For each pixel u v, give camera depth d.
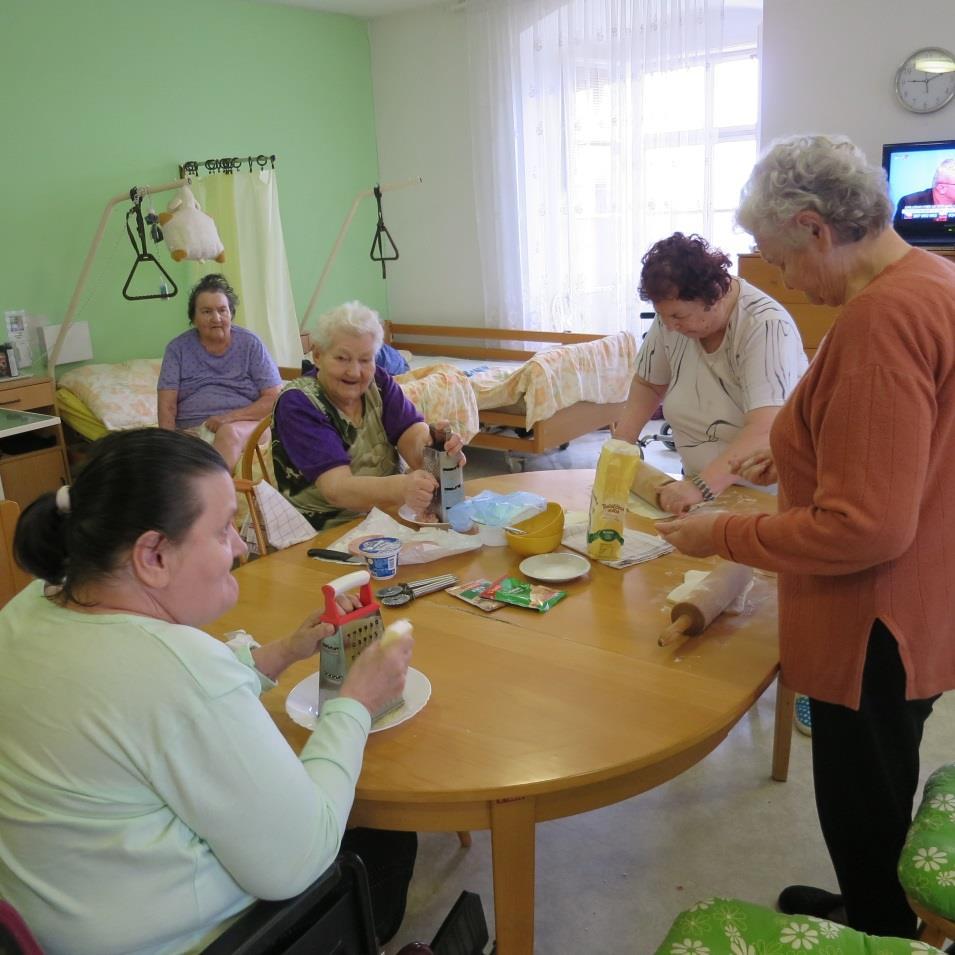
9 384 4.04
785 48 4.27
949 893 1.21
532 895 1.20
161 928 0.92
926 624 1.23
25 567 0.96
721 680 1.32
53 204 4.39
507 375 4.57
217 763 0.89
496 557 1.84
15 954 0.82
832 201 1.17
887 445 1.10
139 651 0.90
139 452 0.93
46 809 0.89
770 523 1.24
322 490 2.11
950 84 3.92
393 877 1.43
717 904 1.22
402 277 6.21
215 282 3.82
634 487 2.03
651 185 4.94
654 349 2.27
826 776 1.39
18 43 4.16
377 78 5.90
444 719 1.25
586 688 1.31
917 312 1.10
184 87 4.84
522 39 5.17
